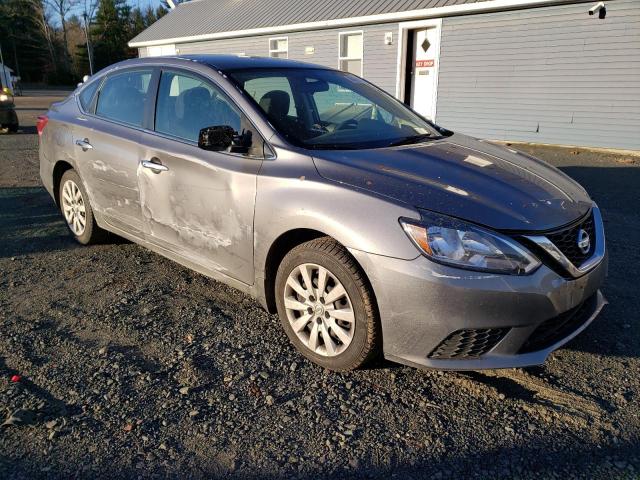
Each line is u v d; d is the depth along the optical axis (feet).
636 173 28.12
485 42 40.70
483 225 8.43
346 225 8.91
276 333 11.18
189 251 12.19
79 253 15.83
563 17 36.47
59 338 10.85
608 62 35.37
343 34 49.78
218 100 11.80
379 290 8.66
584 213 9.75
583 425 8.34
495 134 42.19
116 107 14.47
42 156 17.39
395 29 45.73
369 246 8.66
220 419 8.48
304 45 53.93
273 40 57.21
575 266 8.97
